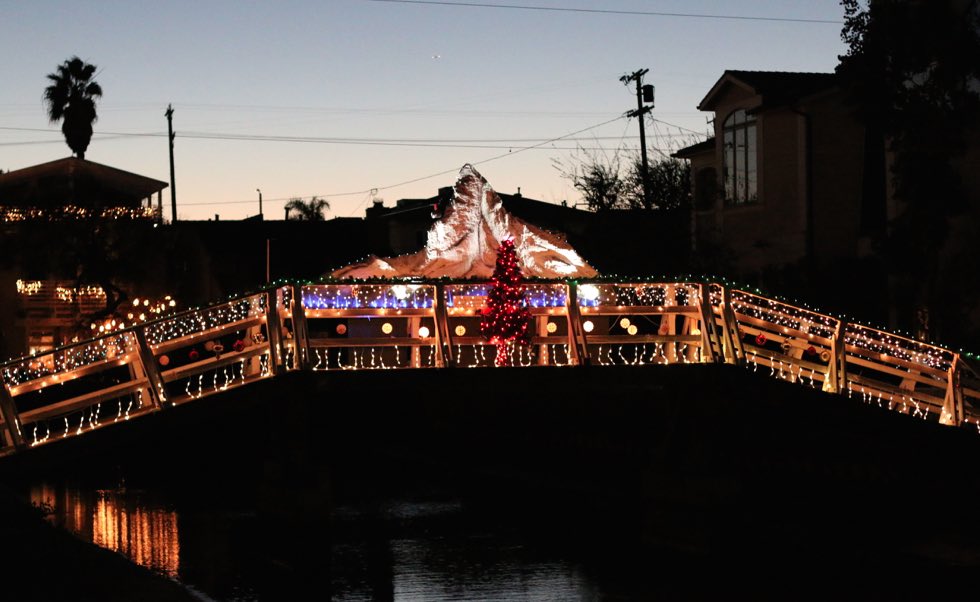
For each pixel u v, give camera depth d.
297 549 21.47
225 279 58.03
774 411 24.92
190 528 24.12
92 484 31.34
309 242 61.59
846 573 19.81
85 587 14.42
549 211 55.53
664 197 41.88
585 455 28.95
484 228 24.02
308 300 20.61
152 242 45.69
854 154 34.25
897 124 26.55
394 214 56.84
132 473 33.81
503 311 20.77
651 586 19.19
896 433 21.81
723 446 22.17
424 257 23.91
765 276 33.41
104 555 16.33
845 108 34.25
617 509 25.36
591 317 24.27
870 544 20.61
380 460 36.09
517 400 33.28
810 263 33.31
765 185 35.78
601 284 21.56
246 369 23.23
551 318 24.12
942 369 23.06
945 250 27.86
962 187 27.31
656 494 22.59
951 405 22.73
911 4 26.69
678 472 22.09
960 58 26.03
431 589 19.14
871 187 33.28
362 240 62.34
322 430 32.72
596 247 43.44
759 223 36.09
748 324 26.53
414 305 21.38
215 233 61.34
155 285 47.03
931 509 22.28
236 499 28.17
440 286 20.58
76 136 51.47
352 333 24.78
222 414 19.41
